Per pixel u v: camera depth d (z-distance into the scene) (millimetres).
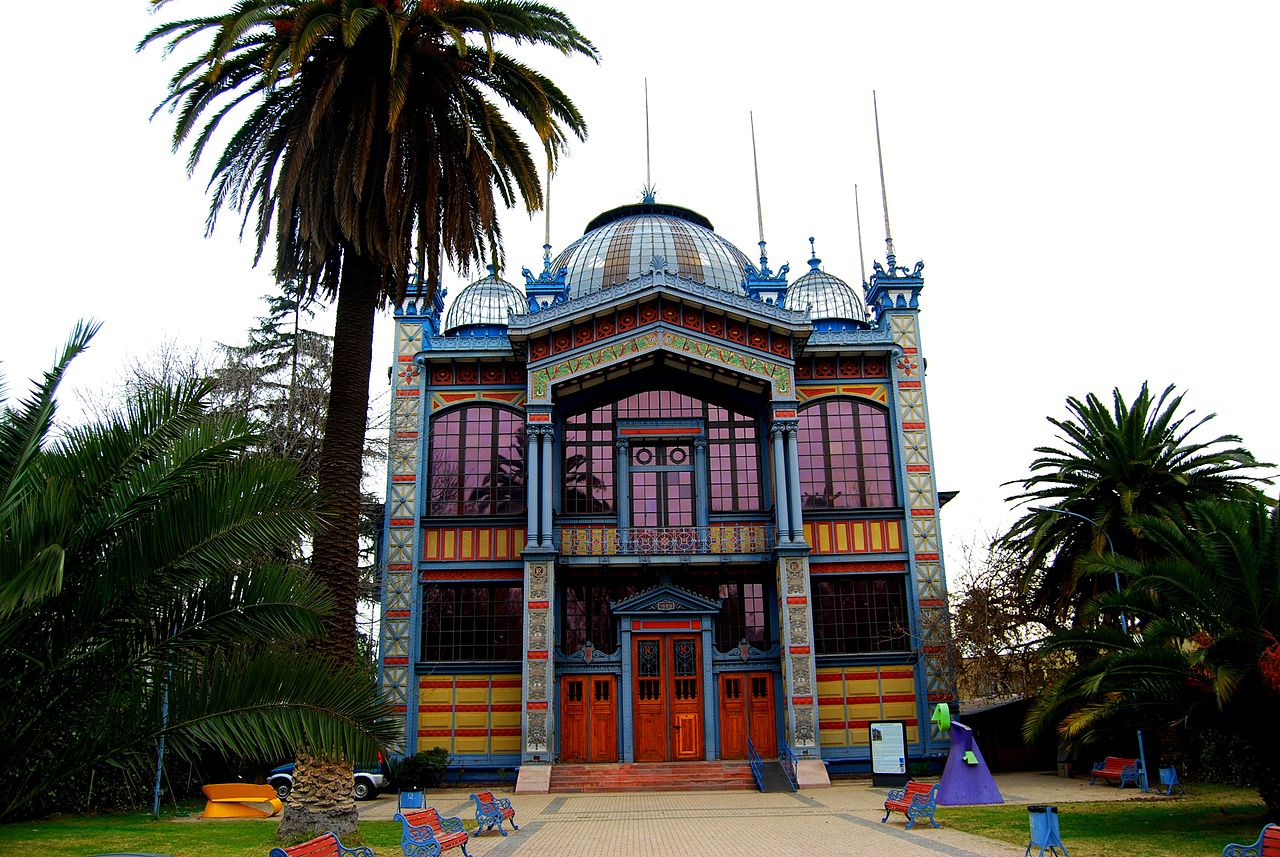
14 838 17234
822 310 42062
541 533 31594
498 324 40562
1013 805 22281
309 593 10789
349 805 16516
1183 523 27484
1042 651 19672
